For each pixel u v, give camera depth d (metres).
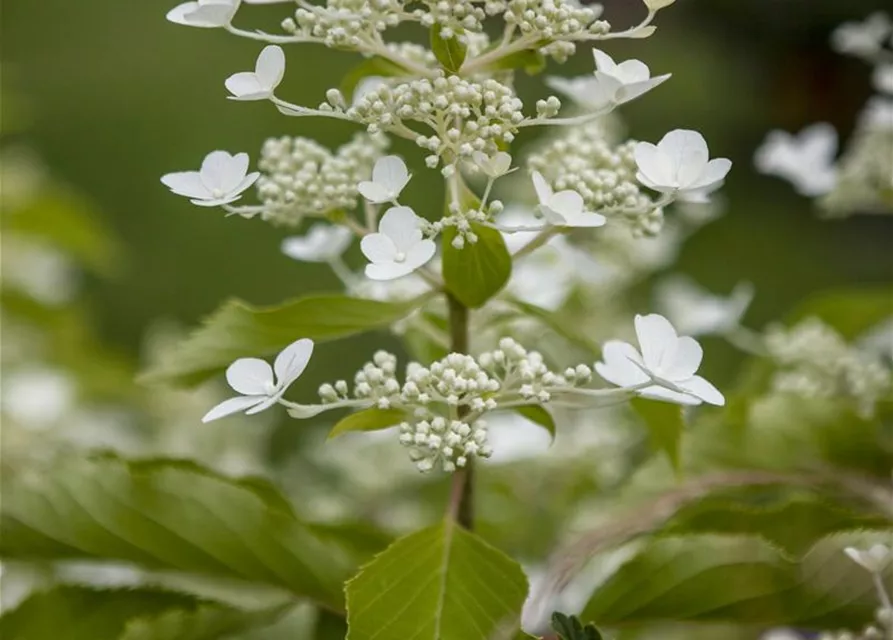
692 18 3.71
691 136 0.85
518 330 1.05
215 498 0.93
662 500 0.97
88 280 2.91
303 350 0.83
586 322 1.24
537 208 0.83
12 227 1.66
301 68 3.41
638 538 0.97
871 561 0.90
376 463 1.27
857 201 1.12
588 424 1.23
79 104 3.51
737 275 2.87
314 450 1.39
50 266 1.85
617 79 0.83
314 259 1.00
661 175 0.85
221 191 0.85
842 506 0.98
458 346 0.90
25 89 3.60
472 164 0.84
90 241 1.71
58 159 3.36
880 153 1.10
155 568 0.94
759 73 3.56
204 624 0.93
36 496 0.93
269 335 0.91
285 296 2.93
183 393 1.47
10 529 0.93
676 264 2.90
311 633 0.95
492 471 1.18
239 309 0.91
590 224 0.83
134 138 3.41
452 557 0.86
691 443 1.01
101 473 0.94
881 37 1.14
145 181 3.28
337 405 0.84
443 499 1.24
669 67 3.55
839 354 1.08
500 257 0.87
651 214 0.88
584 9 0.84
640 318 0.85
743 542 0.92
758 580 0.92
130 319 2.85
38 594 0.93
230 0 0.84
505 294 1.00
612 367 0.88
